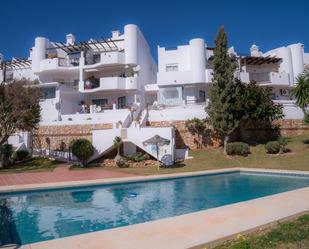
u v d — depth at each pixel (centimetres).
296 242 613
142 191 1602
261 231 715
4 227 983
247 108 2747
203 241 641
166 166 2419
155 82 5125
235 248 585
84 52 4034
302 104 2655
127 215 1131
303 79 2708
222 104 2761
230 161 2519
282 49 4219
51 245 655
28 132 3250
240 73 3759
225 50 2909
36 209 1225
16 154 2923
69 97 3725
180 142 3038
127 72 3938
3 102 2617
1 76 4372
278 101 3316
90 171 2236
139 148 2759
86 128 3080
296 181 1786
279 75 4019
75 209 1227
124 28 3909
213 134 2980
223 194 1494
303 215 819
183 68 3841
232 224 763
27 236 885
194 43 3688
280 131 3184
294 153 2534
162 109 3222
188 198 1420
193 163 2514
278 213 856
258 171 2106
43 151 3102
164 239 666
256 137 3120
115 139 2625
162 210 1205
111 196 1488
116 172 2156
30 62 4344
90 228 967
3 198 1436
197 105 3322
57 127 3166
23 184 1623
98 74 4084
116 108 3647
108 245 639
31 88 2833
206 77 3653
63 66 3975
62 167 2527
